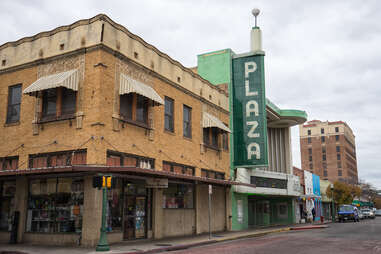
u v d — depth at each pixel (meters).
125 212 17.33
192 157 22.97
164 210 20.28
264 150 28.25
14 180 17.97
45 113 17.31
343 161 132.25
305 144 141.00
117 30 17.25
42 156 16.83
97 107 15.63
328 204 65.19
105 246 13.84
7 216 17.84
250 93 29.42
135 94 18.08
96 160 15.18
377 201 138.25
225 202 27.48
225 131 26.75
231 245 17.05
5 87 18.97
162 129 20.02
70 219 15.87
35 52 18.25
